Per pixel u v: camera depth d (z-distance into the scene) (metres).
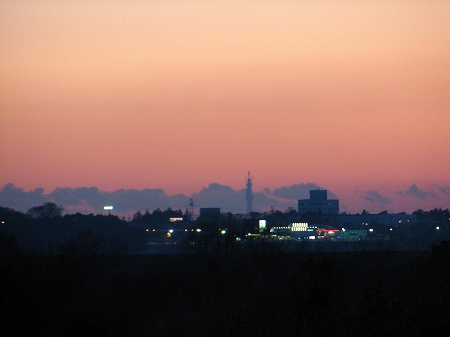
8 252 109.44
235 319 95.25
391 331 71.06
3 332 83.94
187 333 91.25
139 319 98.44
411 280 109.19
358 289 101.62
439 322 83.25
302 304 75.88
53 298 95.88
